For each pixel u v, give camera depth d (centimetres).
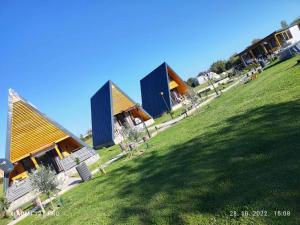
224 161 960
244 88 2820
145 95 4806
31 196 2681
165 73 4406
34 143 3088
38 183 1656
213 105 2734
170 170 1173
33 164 3180
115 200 1173
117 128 3966
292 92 1497
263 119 1229
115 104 4062
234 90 3209
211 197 770
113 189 1387
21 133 3025
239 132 1207
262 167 795
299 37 5572
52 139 3158
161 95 4428
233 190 748
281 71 2647
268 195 654
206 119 2011
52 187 1681
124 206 1038
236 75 5056
